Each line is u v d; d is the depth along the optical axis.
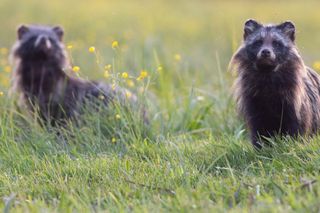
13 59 15.47
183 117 14.14
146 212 8.11
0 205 8.91
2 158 11.30
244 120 11.90
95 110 14.16
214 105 14.62
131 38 24.56
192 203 8.32
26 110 14.57
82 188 9.41
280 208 7.84
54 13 33.53
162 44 23.00
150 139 12.51
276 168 9.86
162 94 15.70
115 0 40.25
